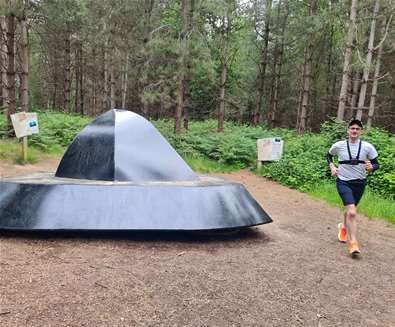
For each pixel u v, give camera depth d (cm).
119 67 2727
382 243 674
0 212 555
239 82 3189
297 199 1033
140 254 508
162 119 2802
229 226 579
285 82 3338
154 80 2250
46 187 568
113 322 338
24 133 1180
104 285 405
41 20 2002
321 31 2295
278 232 682
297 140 1664
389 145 1291
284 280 460
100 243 541
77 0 1923
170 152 681
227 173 1422
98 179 636
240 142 1641
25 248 502
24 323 324
